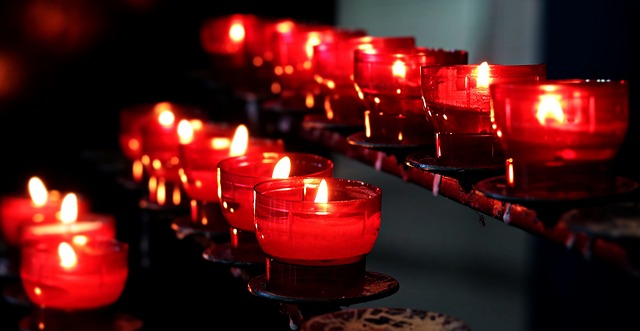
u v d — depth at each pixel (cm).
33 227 115
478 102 82
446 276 143
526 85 75
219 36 139
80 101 163
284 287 81
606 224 71
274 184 84
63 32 161
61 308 103
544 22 134
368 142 90
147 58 164
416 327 74
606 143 74
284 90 115
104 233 117
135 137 127
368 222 81
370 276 84
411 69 89
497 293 140
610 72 124
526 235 140
